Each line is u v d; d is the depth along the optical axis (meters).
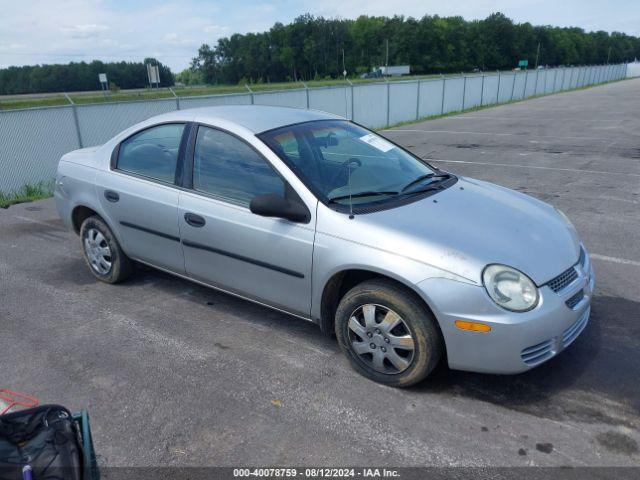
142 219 4.23
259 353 3.67
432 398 3.12
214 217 3.73
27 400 3.18
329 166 3.67
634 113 22.64
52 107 10.82
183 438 2.84
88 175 4.65
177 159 4.04
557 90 48.47
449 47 103.50
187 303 4.47
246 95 15.12
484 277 2.87
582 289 3.20
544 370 3.38
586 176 9.48
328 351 3.67
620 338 3.76
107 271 4.82
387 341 3.15
